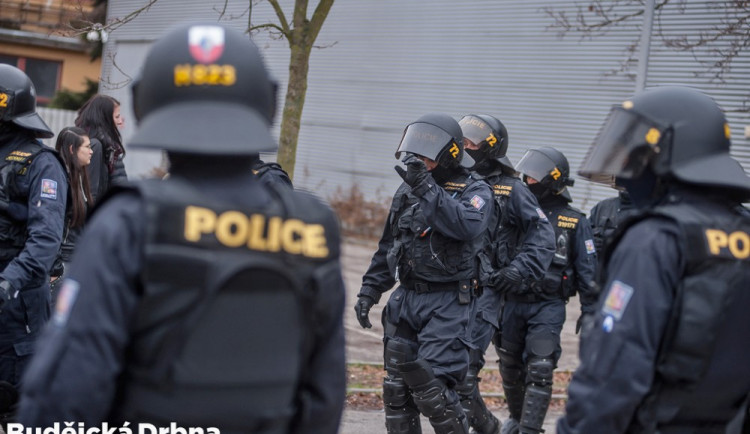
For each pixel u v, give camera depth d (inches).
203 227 112.5
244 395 114.2
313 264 121.9
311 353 126.0
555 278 336.2
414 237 285.1
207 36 119.8
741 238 145.7
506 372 354.6
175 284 109.6
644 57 556.7
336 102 1191.6
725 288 140.3
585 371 140.6
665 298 139.1
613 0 829.8
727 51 687.1
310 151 1224.2
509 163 341.1
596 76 916.6
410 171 270.8
